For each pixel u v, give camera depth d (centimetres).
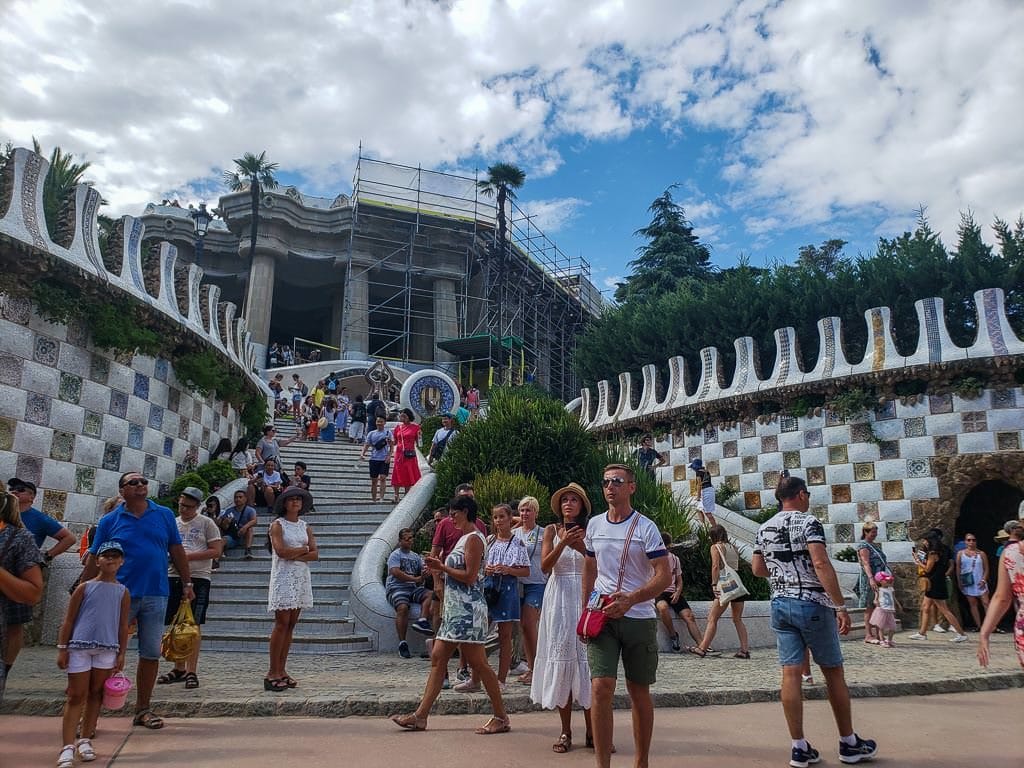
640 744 470
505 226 4416
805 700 777
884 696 810
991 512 1895
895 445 1738
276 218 4494
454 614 614
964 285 2303
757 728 633
